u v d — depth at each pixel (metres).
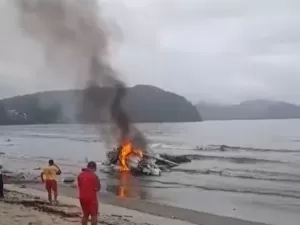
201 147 71.31
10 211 13.60
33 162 46.19
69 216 13.02
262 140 87.69
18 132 169.00
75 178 29.28
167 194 22.92
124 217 14.98
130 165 37.66
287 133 114.50
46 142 96.56
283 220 15.99
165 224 13.98
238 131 136.12
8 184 25.95
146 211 17.02
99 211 16.52
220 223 14.93
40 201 16.91
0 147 79.50
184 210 17.41
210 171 37.09
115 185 27.17
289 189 25.33
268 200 20.98
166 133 128.00
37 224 11.44
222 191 24.33
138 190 24.56
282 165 43.25
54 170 16.62
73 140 103.38
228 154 57.66
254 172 36.25
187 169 38.84
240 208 18.58
